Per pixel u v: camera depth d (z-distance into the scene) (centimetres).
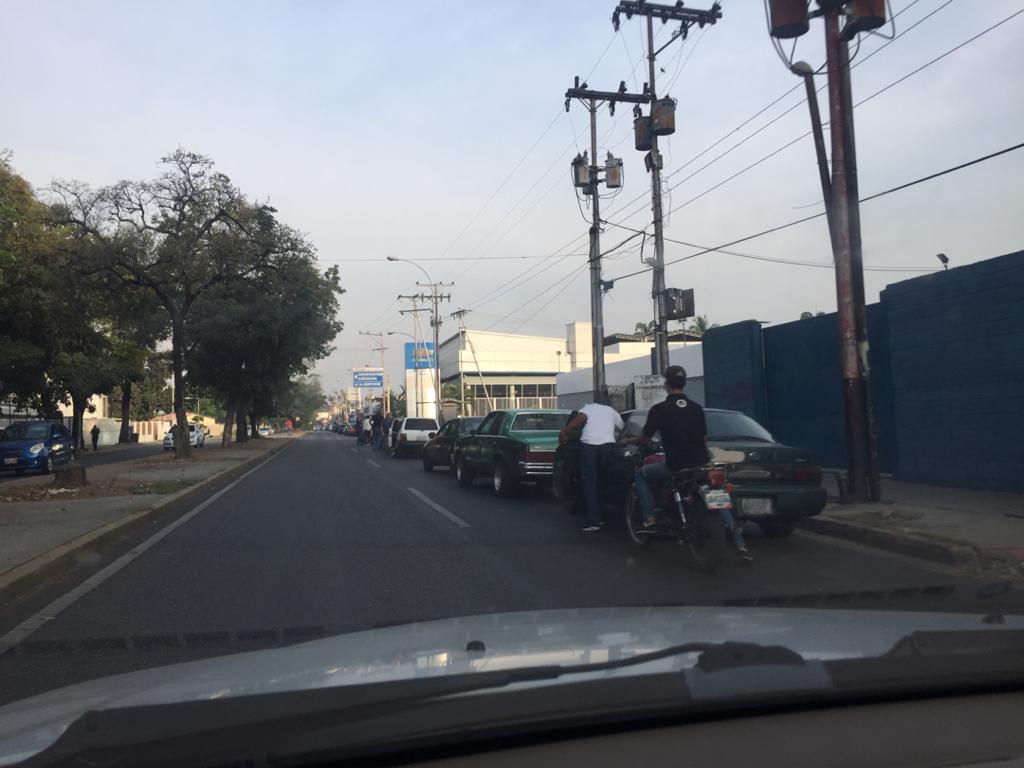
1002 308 1219
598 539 1024
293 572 843
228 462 2639
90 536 1012
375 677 287
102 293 2744
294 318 3350
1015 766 247
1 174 2644
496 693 259
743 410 1905
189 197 2603
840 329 1191
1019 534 893
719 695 266
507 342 7488
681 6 2077
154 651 579
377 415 4188
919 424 1377
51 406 3672
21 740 268
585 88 2370
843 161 1180
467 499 1510
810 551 923
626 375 3362
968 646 315
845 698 279
